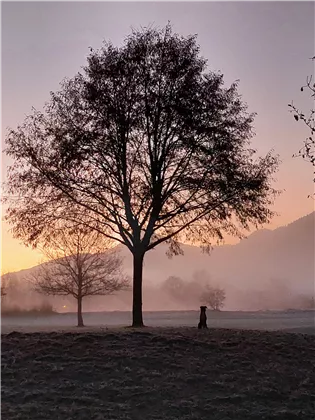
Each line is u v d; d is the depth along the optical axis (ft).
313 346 50.24
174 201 79.61
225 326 101.04
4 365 43.32
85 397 37.17
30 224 78.13
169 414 35.01
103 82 77.15
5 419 33.60
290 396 38.19
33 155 77.00
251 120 78.54
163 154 77.05
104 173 77.51
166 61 77.00
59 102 78.33
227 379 40.75
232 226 81.20
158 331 58.80
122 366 42.98
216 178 76.38
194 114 75.61
